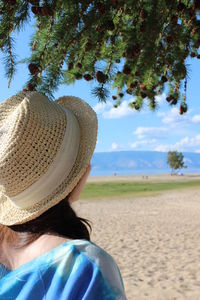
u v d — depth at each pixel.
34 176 1.18
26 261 1.11
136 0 2.96
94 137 1.29
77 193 1.30
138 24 3.20
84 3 2.82
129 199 29.23
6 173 1.17
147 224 15.57
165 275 7.38
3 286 1.02
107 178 87.69
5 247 1.17
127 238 12.12
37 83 2.69
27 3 2.69
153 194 34.28
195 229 13.85
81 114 1.36
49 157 1.19
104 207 23.25
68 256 0.98
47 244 1.11
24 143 1.17
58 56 2.83
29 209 1.19
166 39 3.20
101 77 2.83
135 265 8.36
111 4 2.83
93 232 13.38
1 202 1.29
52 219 1.18
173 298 5.95
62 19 2.87
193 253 9.48
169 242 11.24
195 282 6.80
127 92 3.84
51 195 1.19
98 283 0.93
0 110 1.38
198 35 3.37
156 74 3.70
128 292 6.32
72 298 0.93
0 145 1.22
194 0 3.03
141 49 3.01
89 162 1.25
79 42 3.02
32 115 1.20
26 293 0.98
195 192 35.47
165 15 3.07
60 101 1.43
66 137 1.23
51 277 0.98
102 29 2.94
